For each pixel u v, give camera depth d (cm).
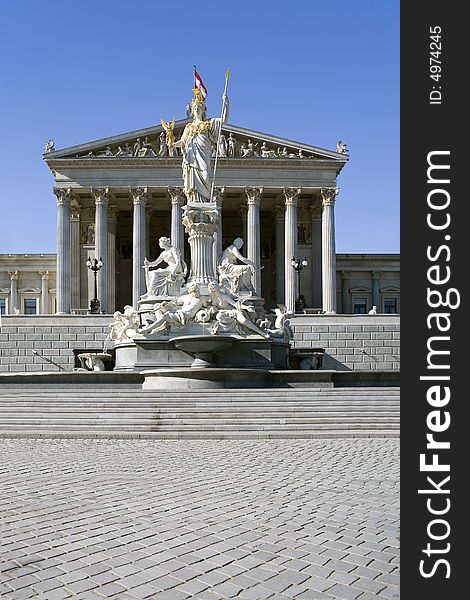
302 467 1548
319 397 2431
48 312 8800
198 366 2966
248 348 3038
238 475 1444
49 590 743
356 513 1095
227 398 2420
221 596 724
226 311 3102
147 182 7812
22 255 8819
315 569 810
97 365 3694
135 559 850
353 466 1560
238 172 7844
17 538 951
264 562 837
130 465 1583
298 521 1042
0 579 779
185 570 807
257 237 7800
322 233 7888
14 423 2258
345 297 8975
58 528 1003
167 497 1220
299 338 6000
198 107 3481
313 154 7969
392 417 2262
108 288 8300
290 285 7725
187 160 3434
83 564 832
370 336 6041
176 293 3531
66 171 7800
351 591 738
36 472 1489
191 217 3388
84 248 8575
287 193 7869
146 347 3042
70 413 2331
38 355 5959
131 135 7894
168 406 2362
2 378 2878
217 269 3722
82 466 1570
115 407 2361
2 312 8819
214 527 1007
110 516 1077
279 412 2298
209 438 2095
